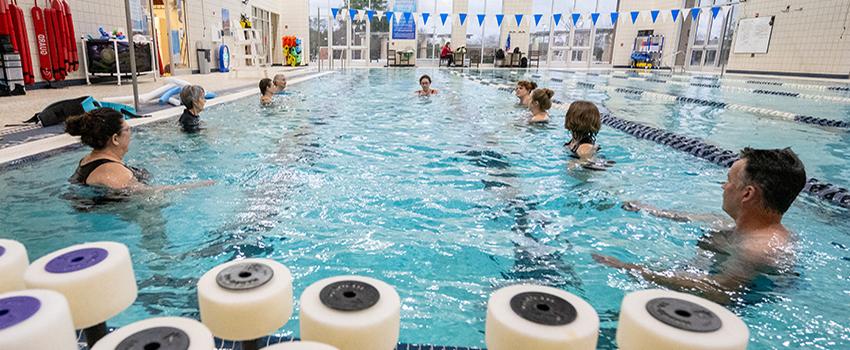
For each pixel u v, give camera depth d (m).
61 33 6.67
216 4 12.02
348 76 11.39
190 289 1.46
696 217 2.13
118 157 2.36
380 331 0.66
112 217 2.01
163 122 4.18
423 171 2.84
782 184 1.60
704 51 16.16
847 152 3.61
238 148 3.32
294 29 16.73
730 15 14.83
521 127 4.33
